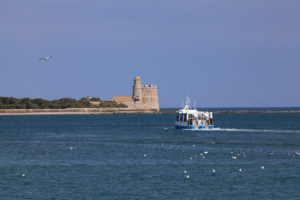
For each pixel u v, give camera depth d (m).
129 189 175.88
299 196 165.88
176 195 167.50
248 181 187.88
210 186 180.00
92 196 166.62
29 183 186.12
